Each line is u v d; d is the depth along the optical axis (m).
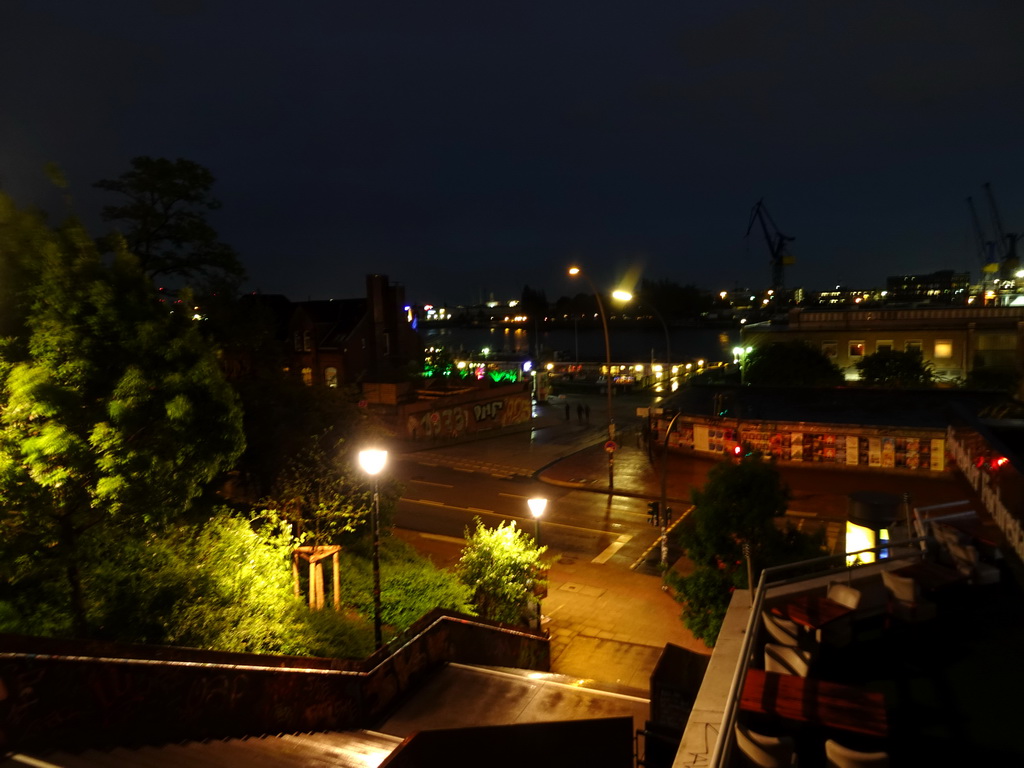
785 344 53.16
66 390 8.47
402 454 42.97
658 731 6.86
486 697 10.98
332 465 17.94
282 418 18.73
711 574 14.70
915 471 33.72
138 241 19.77
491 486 35.34
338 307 58.66
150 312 9.45
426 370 58.19
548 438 48.56
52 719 5.34
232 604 11.42
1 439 8.47
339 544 18.09
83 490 9.09
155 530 11.08
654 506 24.89
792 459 36.41
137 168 19.02
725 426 38.06
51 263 8.88
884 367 49.22
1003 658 5.74
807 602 6.26
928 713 5.08
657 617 20.52
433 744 6.42
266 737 7.62
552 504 32.06
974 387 46.88
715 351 145.38
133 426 8.96
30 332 8.98
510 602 17.75
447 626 12.65
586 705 10.75
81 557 10.15
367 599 16.17
